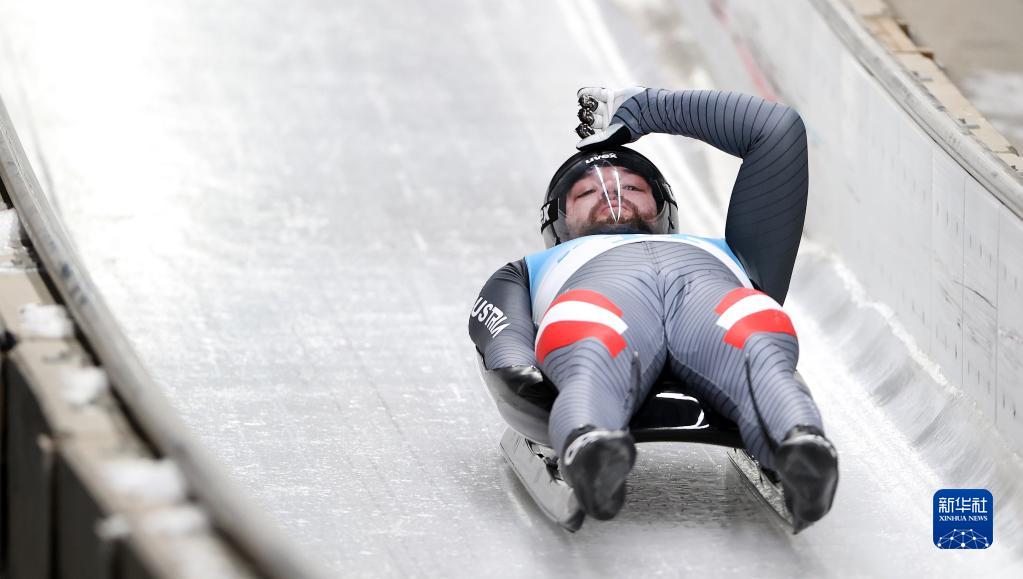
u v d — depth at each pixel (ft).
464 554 43.19
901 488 48.96
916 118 57.41
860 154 64.23
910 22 91.66
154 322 60.90
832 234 68.39
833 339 61.93
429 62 97.66
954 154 53.21
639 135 51.49
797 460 37.24
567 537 44.24
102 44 94.73
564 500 43.24
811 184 71.67
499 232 74.08
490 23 104.27
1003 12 93.50
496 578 41.73
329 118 87.76
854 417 54.80
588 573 42.11
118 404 34.68
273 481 47.70
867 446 52.31
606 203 49.80
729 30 88.63
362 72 95.25
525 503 46.60
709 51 93.25
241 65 94.48
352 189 78.02
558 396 40.57
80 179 76.18
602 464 37.11
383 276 67.46
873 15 77.05
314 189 77.66
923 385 54.60
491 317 47.52
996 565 43.73
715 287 43.98
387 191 78.18
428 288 66.44
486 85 94.68
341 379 56.44
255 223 72.79
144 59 93.45
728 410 41.70
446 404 54.60
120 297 63.16
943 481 49.42
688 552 43.39
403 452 50.39
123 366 34.83
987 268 50.16
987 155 51.06
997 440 48.98
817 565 43.04
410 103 90.94
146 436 32.89
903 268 58.65
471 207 76.95
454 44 100.73
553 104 92.38
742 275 47.52
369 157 82.58
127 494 30.37
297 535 43.98
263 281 66.03
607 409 39.96
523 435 45.52
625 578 41.83
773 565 42.88
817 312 64.59
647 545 43.78
